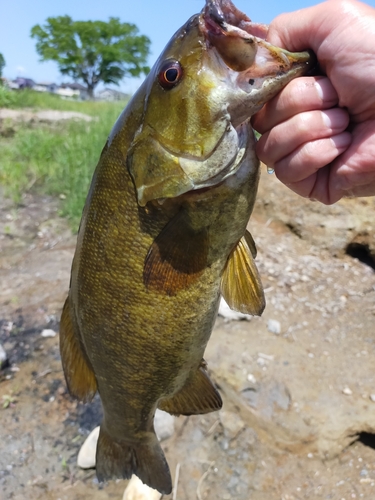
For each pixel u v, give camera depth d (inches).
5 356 22.2
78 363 11.9
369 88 7.5
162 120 8.5
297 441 19.2
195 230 9.4
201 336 10.7
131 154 9.0
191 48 8.1
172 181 8.7
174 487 17.9
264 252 31.7
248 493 17.9
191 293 9.9
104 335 10.4
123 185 9.3
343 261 32.0
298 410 20.1
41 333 24.3
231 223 9.5
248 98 7.9
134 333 10.1
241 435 19.5
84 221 10.1
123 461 13.7
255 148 8.8
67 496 17.7
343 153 8.2
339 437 19.3
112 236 9.5
